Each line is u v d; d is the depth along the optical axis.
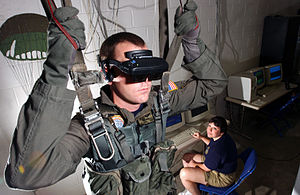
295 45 3.10
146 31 1.94
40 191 1.72
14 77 1.41
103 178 0.60
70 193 1.90
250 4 2.96
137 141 0.64
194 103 0.77
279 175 2.23
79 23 0.46
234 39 2.94
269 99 2.71
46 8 0.45
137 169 0.61
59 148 0.48
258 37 3.36
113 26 1.72
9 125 1.48
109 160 0.57
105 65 0.54
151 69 0.50
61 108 0.46
